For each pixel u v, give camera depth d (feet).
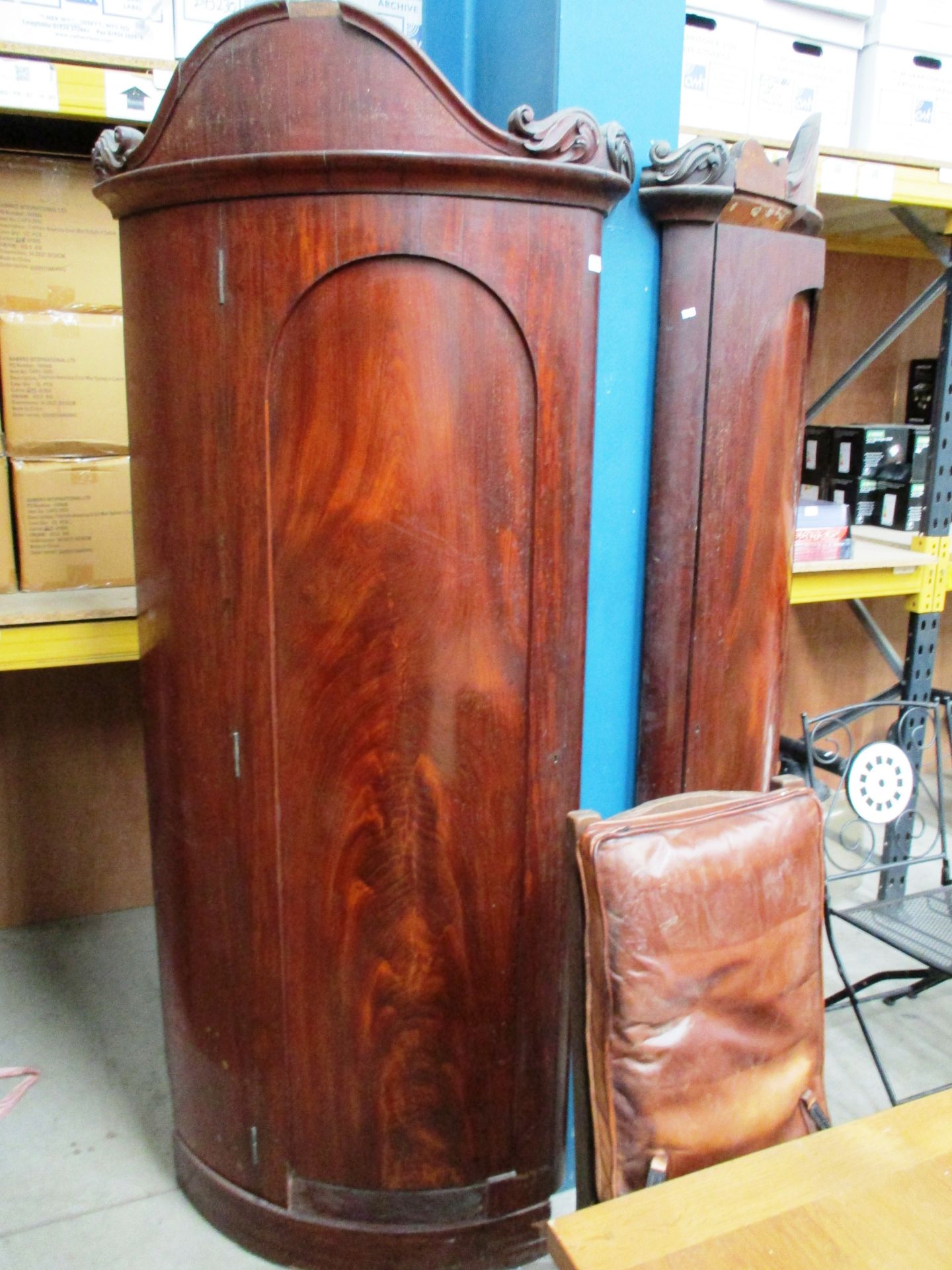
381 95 3.45
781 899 3.56
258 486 3.83
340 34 3.42
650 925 3.28
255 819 4.16
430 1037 4.31
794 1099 3.59
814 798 3.75
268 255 3.60
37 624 5.43
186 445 3.94
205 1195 4.91
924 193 6.67
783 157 5.29
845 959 7.68
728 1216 2.58
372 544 3.81
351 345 3.65
